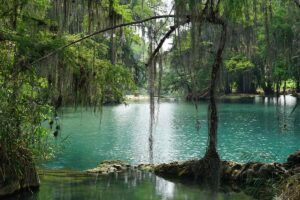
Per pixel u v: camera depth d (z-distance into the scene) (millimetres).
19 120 11680
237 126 33531
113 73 15039
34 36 12586
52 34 13688
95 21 14953
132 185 12859
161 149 23734
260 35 20016
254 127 32812
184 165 14172
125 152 22594
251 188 11719
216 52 10766
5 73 11914
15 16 12570
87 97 14750
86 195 11547
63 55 12938
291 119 37156
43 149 13906
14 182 11445
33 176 12195
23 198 11109
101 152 22453
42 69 12039
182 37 10219
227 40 10594
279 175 12070
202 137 28219
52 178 13594
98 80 14852
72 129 31172
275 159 20172
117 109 50406
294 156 13156
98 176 14172
